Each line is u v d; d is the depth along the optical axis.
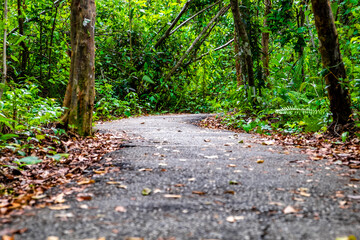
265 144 5.31
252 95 9.62
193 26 17.30
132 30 15.60
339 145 5.07
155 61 16.23
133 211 2.23
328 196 2.56
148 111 15.33
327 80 5.84
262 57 12.73
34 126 5.63
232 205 2.36
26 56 10.90
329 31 5.61
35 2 10.75
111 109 12.44
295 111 7.17
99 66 15.13
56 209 2.29
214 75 18.92
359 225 1.97
